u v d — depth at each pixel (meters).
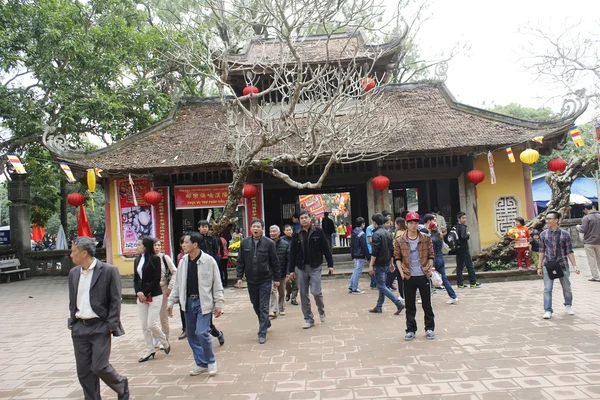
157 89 17.84
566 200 12.56
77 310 4.35
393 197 16.91
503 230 13.51
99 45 16.08
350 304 9.39
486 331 6.68
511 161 12.61
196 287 5.56
